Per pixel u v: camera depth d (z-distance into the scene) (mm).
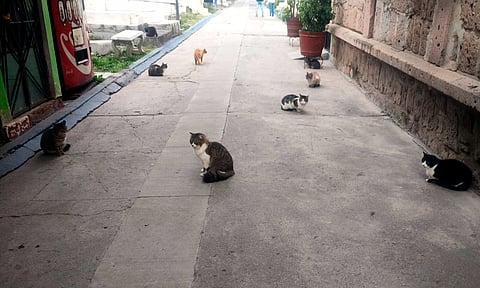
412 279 2414
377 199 3316
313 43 8516
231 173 3709
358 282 2387
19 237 2834
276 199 3316
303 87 7039
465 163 3629
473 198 3326
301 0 8969
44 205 3254
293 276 2436
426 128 4395
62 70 6008
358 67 7066
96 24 11961
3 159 3986
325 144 4469
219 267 2516
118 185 3582
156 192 3445
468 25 3525
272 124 5117
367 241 2771
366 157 4129
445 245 2732
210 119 5324
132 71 8031
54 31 5789
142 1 15953
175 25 13164
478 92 3131
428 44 4262
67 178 3727
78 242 2771
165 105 6012
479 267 2520
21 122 4691
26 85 5070
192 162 4047
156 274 2455
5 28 4637
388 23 5570
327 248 2697
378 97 5938
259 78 7672
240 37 13281
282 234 2850
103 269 2502
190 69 8523
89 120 5379
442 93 3982
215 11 24812
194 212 3123
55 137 4141
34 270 2500
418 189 3479
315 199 3316
